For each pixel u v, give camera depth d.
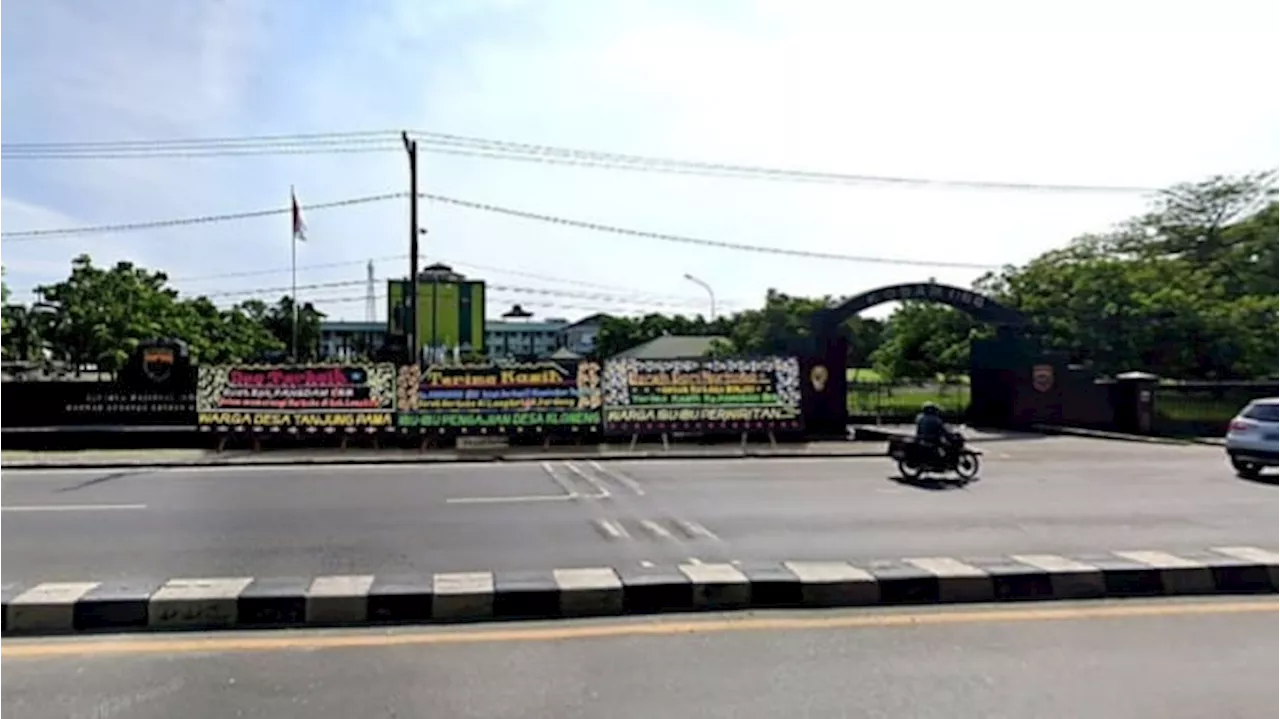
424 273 52.16
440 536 9.16
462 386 20.62
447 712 4.35
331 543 8.76
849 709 4.38
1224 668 4.98
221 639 5.51
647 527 9.72
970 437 24.72
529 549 8.45
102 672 4.92
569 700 4.51
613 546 8.60
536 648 5.36
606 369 20.97
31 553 8.22
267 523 10.01
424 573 7.16
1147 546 8.50
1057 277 33.50
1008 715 4.30
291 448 20.12
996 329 28.56
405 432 20.42
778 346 42.97
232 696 4.56
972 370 29.23
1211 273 37.06
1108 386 27.53
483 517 10.46
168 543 8.74
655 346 62.78
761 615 6.09
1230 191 39.78
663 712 4.34
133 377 21.45
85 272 39.22
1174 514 10.69
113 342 38.28
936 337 36.62
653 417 21.02
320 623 5.85
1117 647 5.37
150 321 40.72
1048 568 6.70
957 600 6.45
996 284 36.44
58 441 20.25
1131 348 31.14
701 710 4.37
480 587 6.12
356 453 19.22
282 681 4.78
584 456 18.75
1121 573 6.68
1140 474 15.54
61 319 39.31
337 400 20.39
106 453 19.25
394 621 5.91
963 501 11.80
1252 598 6.54
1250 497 12.33
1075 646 5.39
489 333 107.38
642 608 6.19
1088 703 4.46
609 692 4.62
